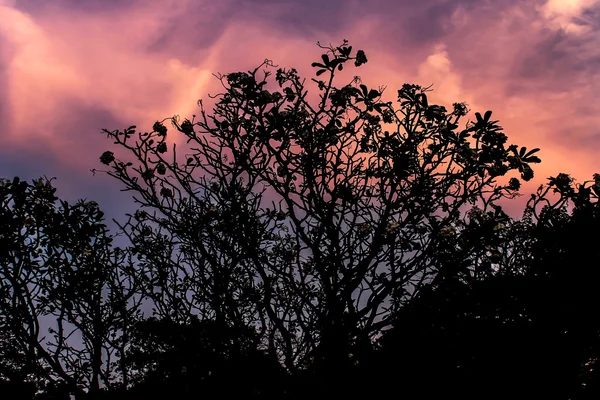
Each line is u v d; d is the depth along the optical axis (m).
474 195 6.45
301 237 6.38
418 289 6.14
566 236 7.17
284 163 6.69
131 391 7.04
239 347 6.26
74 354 7.96
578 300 7.10
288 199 6.58
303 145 6.80
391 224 5.79
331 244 6.29
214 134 6.72
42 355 7.77
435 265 6.09
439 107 6.59
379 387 6.22
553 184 7.26
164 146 6.61
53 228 8.05
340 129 6.83
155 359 6.97
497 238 6.39
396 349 6.48
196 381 6.29
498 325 6.85
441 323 6.48
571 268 7.14
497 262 6.80
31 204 8.21
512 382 6.88
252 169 6.68
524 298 6.97
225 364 6.21
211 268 6.26
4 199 8.20
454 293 6.41
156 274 6.86
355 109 6.80
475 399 6.67
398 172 6.37
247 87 6.68
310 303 6.19
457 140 6.51
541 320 7.05
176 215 6.53
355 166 6.76
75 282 7.80
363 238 6.26
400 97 6.75
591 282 7.09
